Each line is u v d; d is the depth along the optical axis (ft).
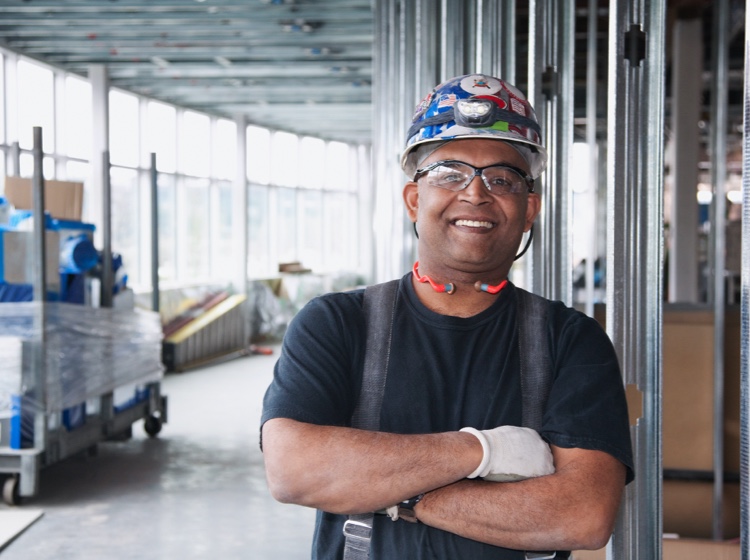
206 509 14.17
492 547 3.66
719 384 10.57
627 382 5.90
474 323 3.90
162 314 31.58
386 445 3.56
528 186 4.00
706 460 10.82
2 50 23.70
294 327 3.96
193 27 22.07
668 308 11.89
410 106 12.16
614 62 5.76
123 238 31.71
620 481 3.63
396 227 12.80
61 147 27.17
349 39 22.94
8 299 13.83
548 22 6.95
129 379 16.76
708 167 38.52
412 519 3.65
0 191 23.90
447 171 3.90
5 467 13.88
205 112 37.19
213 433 19.92
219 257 39.32
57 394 13.99
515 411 3.77
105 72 26.99
